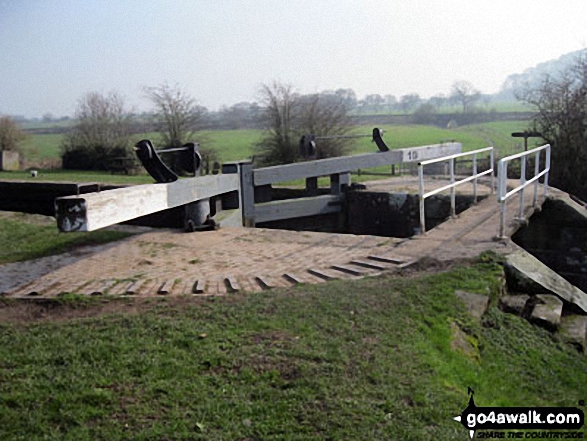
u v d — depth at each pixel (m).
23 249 7.98
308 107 22.83
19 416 3.11
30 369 3.66
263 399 3.33
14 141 31.42
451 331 4.51
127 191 6.45
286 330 4.28
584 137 15.06
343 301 4.89
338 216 12.48
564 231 9.66
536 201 9.23
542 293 5.82
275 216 11.34
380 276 5.82
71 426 3.04
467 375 3.97
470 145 28.34
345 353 3.89
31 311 5.15
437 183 13.22
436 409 3.30
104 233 8.90
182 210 9.67
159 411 3.19
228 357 3.81
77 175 23.62
